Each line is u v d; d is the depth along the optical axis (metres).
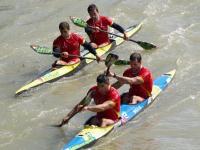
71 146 31.56
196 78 42.56
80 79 44.47
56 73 44.03
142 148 32.34
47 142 33.84
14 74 46.56
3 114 38.12
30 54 51.41
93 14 49.03
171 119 36.06
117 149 32.28
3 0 72.06
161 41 51.72
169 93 40.12
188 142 32.84
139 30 55.66
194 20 57.72
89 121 34.34
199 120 35.66
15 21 62.41
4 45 54.34
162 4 63.78
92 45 48.97
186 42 50.78
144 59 47.59
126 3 65.00
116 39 51.56
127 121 35.41
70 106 39.19
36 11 66.06
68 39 44.84
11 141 34.16
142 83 36.88
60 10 65.88
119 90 40.91
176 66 45.22
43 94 41.59
